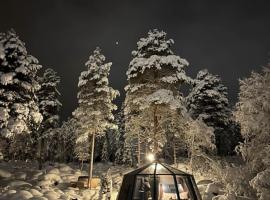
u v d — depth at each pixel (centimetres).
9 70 2542
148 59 2552
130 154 4919
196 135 2802
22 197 1966
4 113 2300
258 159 1652
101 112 3219
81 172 3831
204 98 3831
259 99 1625
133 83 2695
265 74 1717
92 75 3272
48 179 3170
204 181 2472
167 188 1362
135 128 2761
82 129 3231
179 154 4225
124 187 1358
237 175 1744
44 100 3816
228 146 4081
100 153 6259
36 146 3891
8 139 2425
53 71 4006
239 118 1714
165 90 2489
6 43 2572
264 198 1465
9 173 3127
